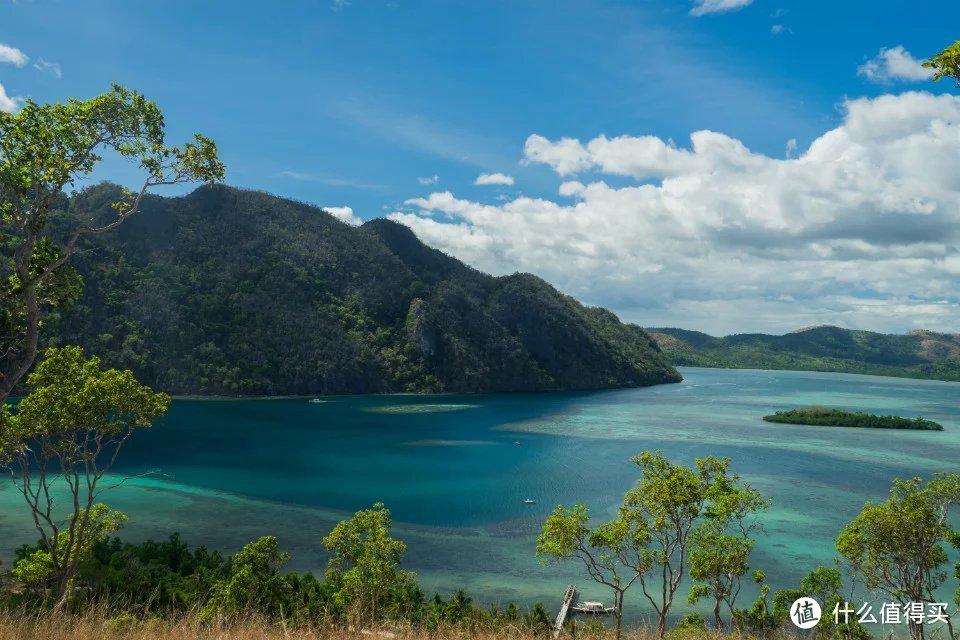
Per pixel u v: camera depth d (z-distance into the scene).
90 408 32.59
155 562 42.50
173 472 88.69
